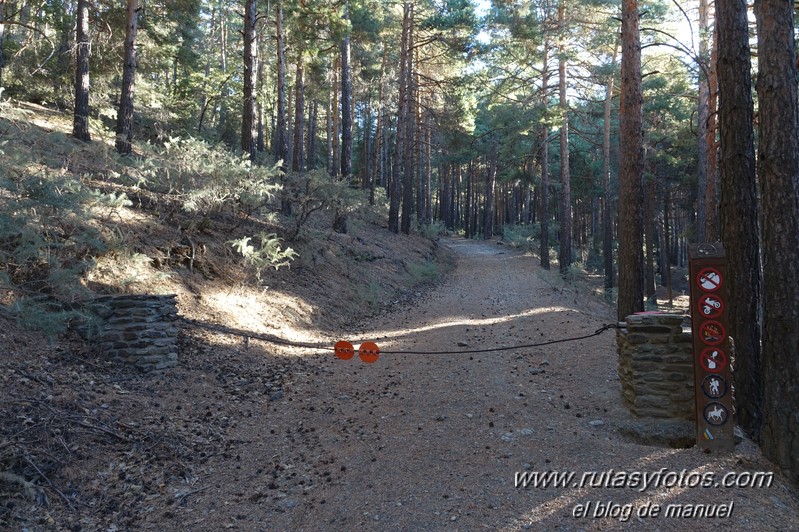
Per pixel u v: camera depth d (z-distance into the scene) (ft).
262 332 33.17
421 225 111.55
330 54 91.45
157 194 37.96
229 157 38.09
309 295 42.65
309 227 59.88
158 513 14.17
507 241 140.77
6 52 59.36
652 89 80.23
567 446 17.46
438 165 184.34
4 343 20.29
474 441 18.30
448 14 80.74
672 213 168.14
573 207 169.48
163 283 31.50
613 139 109.19
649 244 90.48
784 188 16.14
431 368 28.32
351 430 20.08
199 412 21.03
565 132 82.58
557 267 96.89
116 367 22.47
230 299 34.99
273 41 112.98
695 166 88.17
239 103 96.73
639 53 31.42
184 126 84.33
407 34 93.04
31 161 24.31
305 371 28.25
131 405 19.66
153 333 23.44
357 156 165.58
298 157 76.89
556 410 21.13
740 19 19.11
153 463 16.48
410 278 67.46
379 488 15.40
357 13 81.10
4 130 28.78
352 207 53.31
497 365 27.94
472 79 82.69
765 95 16.66
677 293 128.98
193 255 35.14
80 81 51.52
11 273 23.85
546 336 33.63
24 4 60.44
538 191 170.09
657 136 80.94
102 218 31.37
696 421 16.98
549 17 77.30
